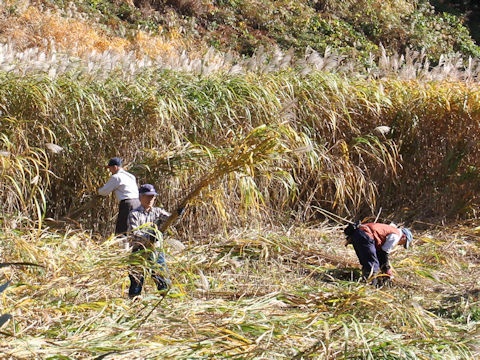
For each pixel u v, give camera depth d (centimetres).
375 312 706
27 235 900
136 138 1143
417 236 1189
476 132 1345
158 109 1108
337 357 557
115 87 1168
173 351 528
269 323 627
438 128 1355
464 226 1252
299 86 1295
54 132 1087
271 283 854
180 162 1083
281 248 1024
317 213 1273
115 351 518
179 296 729
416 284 907
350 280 930
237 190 1155
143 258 723
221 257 979
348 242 928
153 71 1268
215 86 1221
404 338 639
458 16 3400
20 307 628
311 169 1191
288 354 563
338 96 1299
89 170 1102
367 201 1255
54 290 704
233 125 1210
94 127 1110
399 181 1324
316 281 902
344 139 1320
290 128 1180
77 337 559
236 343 559
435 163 1339
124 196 980
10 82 1087
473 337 654
